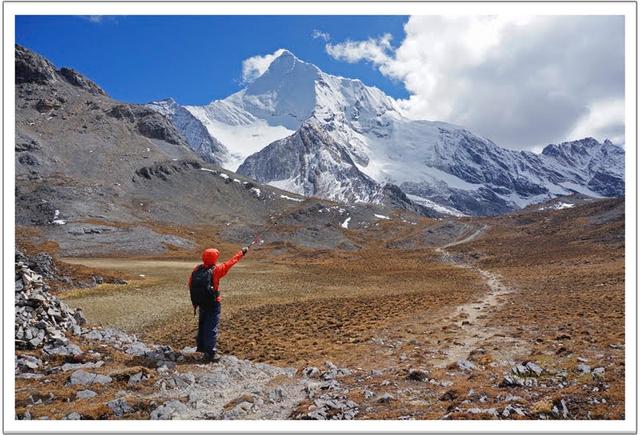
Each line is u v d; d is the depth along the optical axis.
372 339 22.05
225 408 10.94
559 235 160.38
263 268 111.56
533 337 20.14
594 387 11.93
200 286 14.57
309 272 103.19
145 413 10.43
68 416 9.80
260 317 37.16
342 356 18.50
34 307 14.65
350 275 96.31
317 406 10.92
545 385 12.77
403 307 36.47
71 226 149.50
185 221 198.50
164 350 14.95
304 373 14.45
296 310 40.12
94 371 12.41
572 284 55.00
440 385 12.92
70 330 15.33
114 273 74.12
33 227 149.38
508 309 32.25
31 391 10.86
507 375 13.38
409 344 20.17
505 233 192.50
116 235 149.25
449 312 32.22
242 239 184.75
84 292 56.97
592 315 25.81
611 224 151.25
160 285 67.12
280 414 10.79
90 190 190.88
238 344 24.64
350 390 12.55
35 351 13.23
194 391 11.91
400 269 114.75
